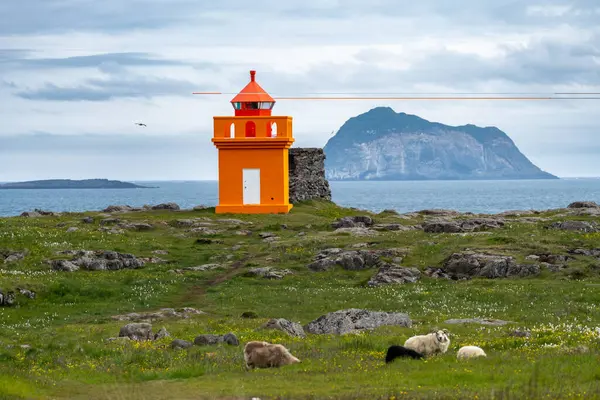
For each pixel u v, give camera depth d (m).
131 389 24.16
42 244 65.31
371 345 33.47
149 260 64.38
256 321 44.19
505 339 34.22
